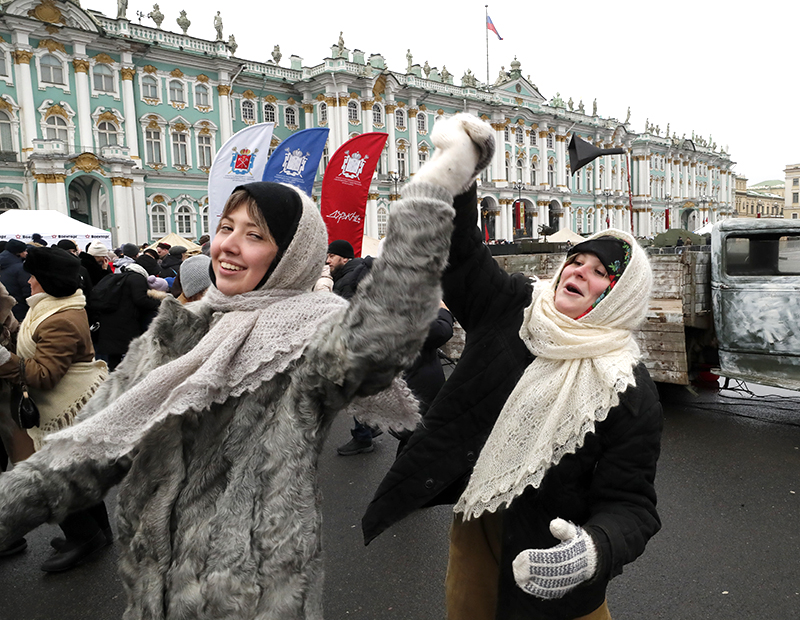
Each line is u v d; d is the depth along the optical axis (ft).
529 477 5.24
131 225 102.37
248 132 18.57
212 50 116.26
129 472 4.27
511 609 5.49
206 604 3.78
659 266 21.03
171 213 112.16
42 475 4.11
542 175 179.01
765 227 17.37
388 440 18.11
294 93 132.16
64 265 10.78
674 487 14.15
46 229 50.47
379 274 3.76
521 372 6.13
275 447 3.96
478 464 5.78
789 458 15.90
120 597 10.08
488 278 6.30
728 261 18.49
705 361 21.21
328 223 21.47
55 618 9.53
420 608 9.67
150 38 108.06
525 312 5.97
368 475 15.35
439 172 3.91
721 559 10.84
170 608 3.88
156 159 110.63
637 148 212.23
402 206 3.77
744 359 18.43
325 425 4.28
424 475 6.13
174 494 4.07
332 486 14.71
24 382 10.34
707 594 9.77
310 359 3.98
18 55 93.30
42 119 96.22
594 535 4.50
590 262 5.61
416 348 3.89
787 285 17.39
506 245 61.98
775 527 12.03
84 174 95.96
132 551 4.11
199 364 4.17
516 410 5.60
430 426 6.27
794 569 10.44
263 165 18.95
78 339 10.82
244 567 3.81
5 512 3.98
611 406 5.08
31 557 11.44
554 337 5.49
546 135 178.60
